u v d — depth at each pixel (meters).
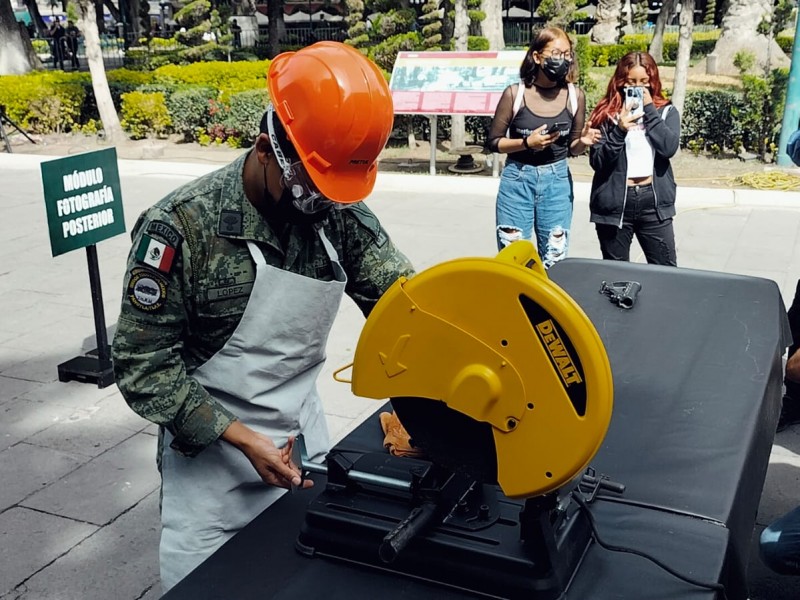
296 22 33.34
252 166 1.63
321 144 1.52
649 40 20.00
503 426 1.26
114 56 29.69
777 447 3.50
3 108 13.45
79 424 3.87
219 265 1.63
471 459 1.35
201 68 14.05
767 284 2.75
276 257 1.68
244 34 25.75
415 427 1.38
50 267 6.39
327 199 1.54
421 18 13.79
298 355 1.74
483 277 1.24
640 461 1.73
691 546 1.42
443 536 1.33
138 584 2.76
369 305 1.93
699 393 2.03
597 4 23.16
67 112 13.72
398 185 9.23
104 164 4.18
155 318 1.61
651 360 2.22
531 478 1.26
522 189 4.36
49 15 39.56
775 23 14.86
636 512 1.53
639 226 4.23
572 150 4.36
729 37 14.65
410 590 1.35
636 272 2.88
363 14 15.70
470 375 1.27
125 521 3.11
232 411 1.76
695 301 2.62
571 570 1.33
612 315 2.53
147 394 1.62
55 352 4.74
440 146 12.09
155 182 9.84
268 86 1.59
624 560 1.38
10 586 2.76
